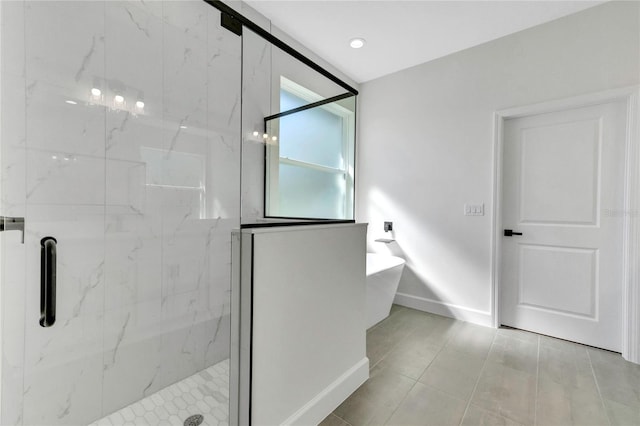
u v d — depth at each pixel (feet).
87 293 4.50
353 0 6.91
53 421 4.21
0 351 3.83
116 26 4.76
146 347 5.03
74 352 4.38
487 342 7.53
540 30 7.70
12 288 3.89
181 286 5.43
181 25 5.59
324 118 6.47
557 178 7.73
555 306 7.78
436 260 9.60
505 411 4.98
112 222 4.75
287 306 4.25
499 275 8.41
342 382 5.20
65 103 4.27
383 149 10.87
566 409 5.02
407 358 6.73
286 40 8.35
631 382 5.79
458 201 9.12
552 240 7.81
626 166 6.73
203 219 5.71
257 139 5.56
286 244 4.24
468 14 7.32
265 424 3.95
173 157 5.46
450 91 9.28
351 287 5.52
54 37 4.15
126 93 4.90
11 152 3.86
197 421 4.42
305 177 6.14
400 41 8.58
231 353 4.18
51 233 4.17
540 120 7.95
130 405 4.78
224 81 6.18
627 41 6.63
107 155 4.70
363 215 11.44
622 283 6.85
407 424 4.67
